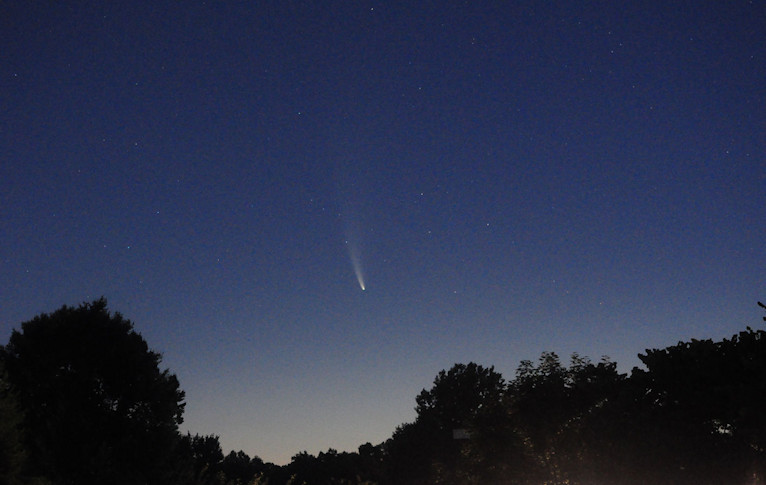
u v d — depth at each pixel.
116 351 33.25
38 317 33.19
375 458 77.75
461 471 28.55
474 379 67.94
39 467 29.48
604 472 18.89
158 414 34.00
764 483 17.12
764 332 18.62
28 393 31.47
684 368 19.45
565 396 25.45
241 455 80.88
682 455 18.08
